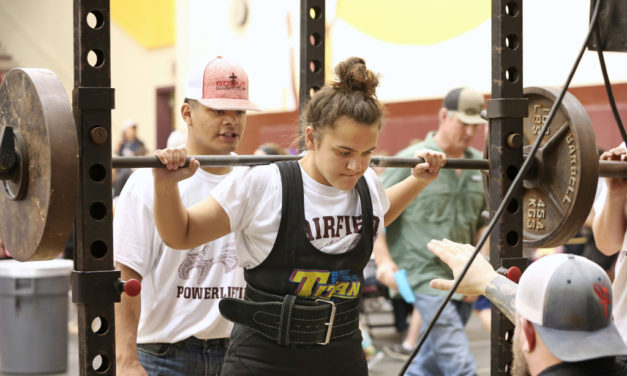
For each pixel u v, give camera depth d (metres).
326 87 2.24
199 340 2.99
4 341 6.82
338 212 2.33
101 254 2.34
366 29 10.37
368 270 7.91
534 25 8.13
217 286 2.97
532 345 1.76
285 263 2.29
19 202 2.28
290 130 11.70
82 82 2.28
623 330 2.96
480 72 8.91
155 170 2.25
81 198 2.29
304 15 3.03
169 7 15.81
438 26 9.41
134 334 2.87
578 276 1.71
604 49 2.62
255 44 12.41
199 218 2.29
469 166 2.77
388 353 7.59
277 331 2.30
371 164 2.61
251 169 2.33
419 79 9.71
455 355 4.74
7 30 18.25
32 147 2.19
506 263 2.75
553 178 2.78
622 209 3.17
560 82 7.92
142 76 16.66
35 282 6.77
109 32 2.30
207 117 3.03
